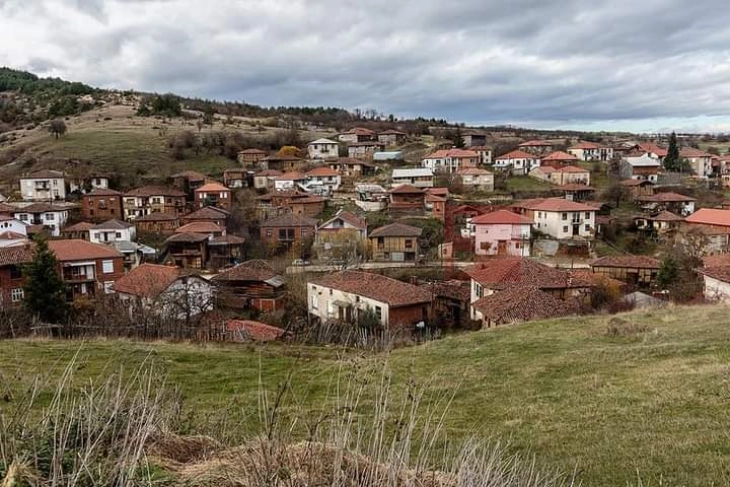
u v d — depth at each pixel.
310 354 13.67
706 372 9.98
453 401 9.71
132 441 3.48
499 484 4.10
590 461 6.46
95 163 72.25
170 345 14.59
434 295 29.27
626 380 10.27
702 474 5.82
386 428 5.39
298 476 3.35
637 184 66.31
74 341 14.17
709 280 28.84
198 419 6.32
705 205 63.84
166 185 67.44
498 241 49.38
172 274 31.12
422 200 60.22
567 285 27.03
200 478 3.56
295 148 85.81
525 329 16.91
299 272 39.50
